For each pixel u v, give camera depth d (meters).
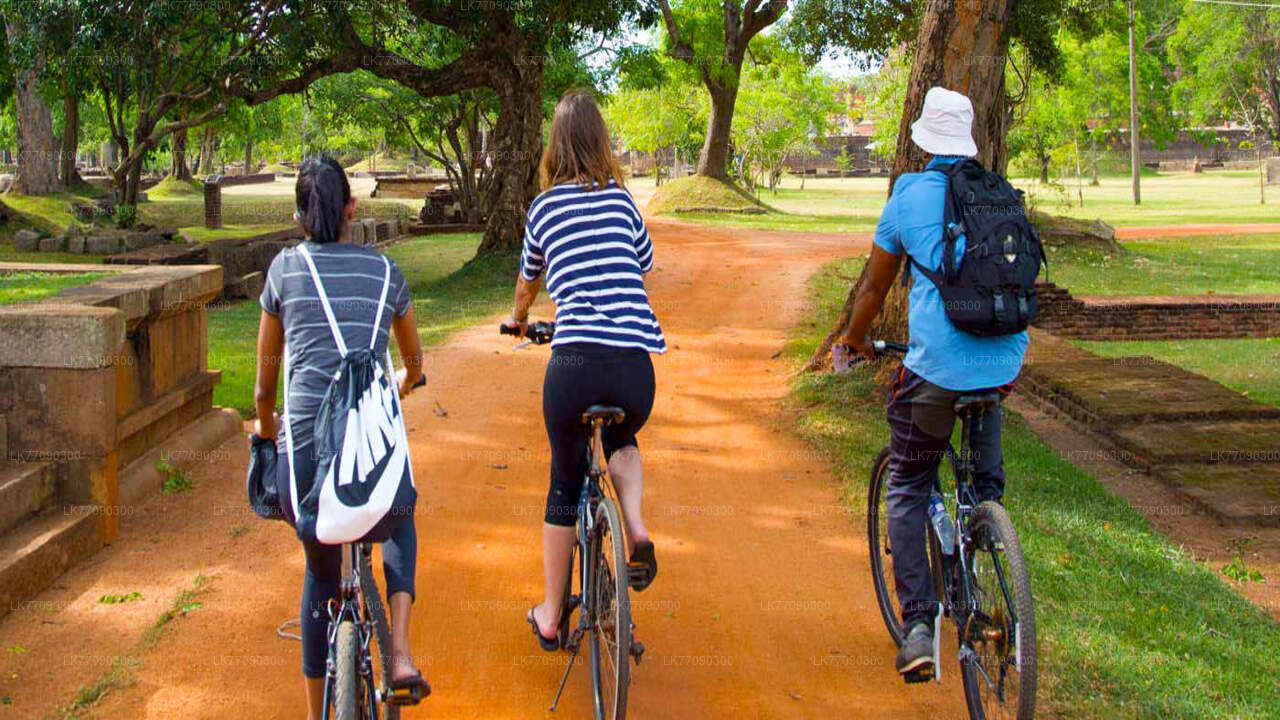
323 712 3.07
